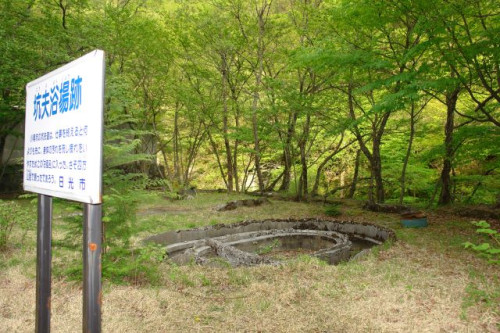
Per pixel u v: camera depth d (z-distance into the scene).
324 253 7.28
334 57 9.19
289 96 13.27
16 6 12.31
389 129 14.20
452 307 4.35
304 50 10.48
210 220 10.90
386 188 17.94
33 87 2.65
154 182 5.85
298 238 9.22
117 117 5.37
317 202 14.91
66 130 2.21
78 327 3.96
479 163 15.54
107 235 5.29
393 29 9.91
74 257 6.26
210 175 23.95
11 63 11.03
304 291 4.92
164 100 18.16
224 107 17.39
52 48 12.05
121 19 14.83
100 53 1.91
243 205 13.56
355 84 12.46
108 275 5.22
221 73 17.77
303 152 15.88
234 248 7.56
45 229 2.62
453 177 13.00
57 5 13.12
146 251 5.51
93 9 14.10
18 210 7.05
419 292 4.80
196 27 15.87
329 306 4.48
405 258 6.46
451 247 7.20
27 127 2.78
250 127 17.67
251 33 16.36
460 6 7.11
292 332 3.90
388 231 8.88
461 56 8.34
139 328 3.96
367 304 4.49
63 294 4.87
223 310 4.46
